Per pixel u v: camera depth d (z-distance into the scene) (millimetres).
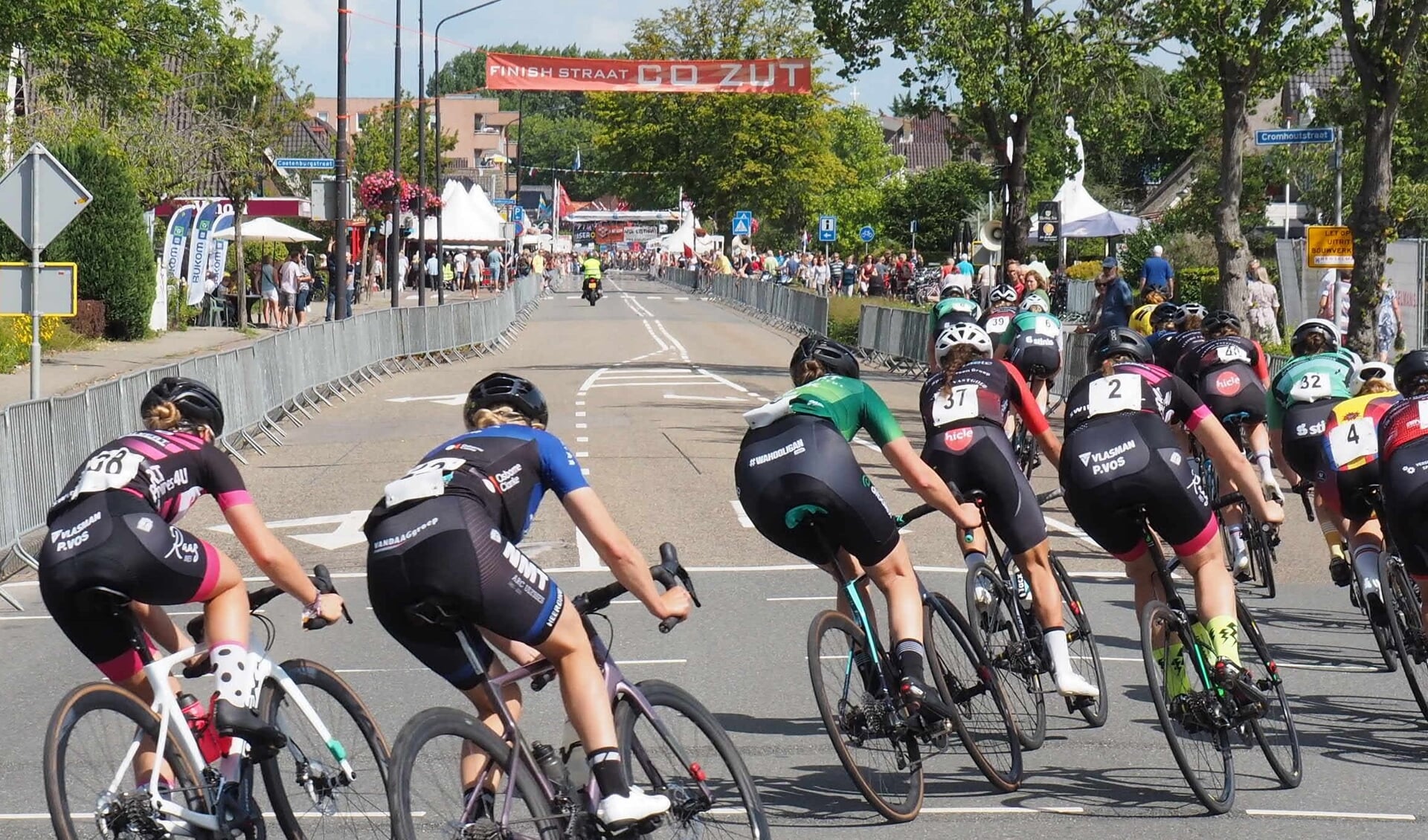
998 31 43094
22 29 32125
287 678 6734
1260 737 8734
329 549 17688
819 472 8156
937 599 8914
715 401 33969
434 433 28516
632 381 39469
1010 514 9562
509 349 52562
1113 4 41438
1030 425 10125
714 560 16562
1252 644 9242
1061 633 9414
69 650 12961
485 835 6031
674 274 121188
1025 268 31516
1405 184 52875
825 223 83312
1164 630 8531
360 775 6879
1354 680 11602
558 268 137875
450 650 6371
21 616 14617
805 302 60656
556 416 30875
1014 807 8461
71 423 18531
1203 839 7883
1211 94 36656
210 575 6758
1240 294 34531
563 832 6340
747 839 6910
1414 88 28094
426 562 6129
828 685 7984
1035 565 9531
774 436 8344
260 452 26234
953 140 56500
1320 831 8039
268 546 6855
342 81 40875
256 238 58562
